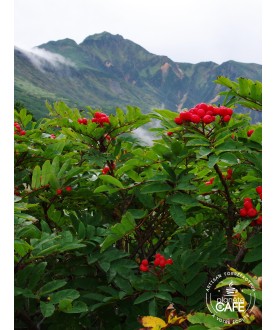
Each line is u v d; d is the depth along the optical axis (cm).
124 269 276
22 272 242
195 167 303
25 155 333
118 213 355
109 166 351
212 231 370
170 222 357
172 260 277
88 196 337
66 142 365
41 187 302
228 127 249
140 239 331
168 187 263
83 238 285
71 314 269
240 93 264
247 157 253
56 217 332
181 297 266
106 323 286
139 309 274
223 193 292
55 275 285
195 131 259
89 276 301
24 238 276
